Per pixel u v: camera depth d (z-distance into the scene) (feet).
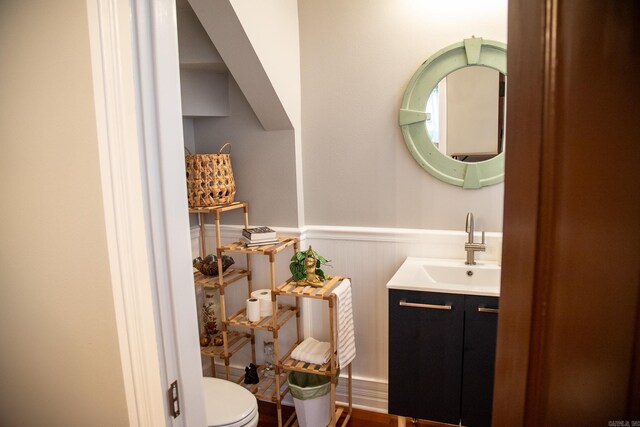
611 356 1.69
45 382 3.28
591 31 1.59
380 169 7.86
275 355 7.38
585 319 1.71
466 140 7.23
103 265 2.79
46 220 2.97
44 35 2.73
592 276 1.68
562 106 1.65
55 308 3.08
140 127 2.86
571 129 1.65
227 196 8.00
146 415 2.95
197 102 8.13
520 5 1.75
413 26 7.31
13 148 3.02
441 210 7.59
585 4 1.59
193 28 7.56
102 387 2.99
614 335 1.68
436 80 7.23
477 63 6.98
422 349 6.34
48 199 2.93
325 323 8.52
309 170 8.32
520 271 1.85
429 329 6.26
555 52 1.64
